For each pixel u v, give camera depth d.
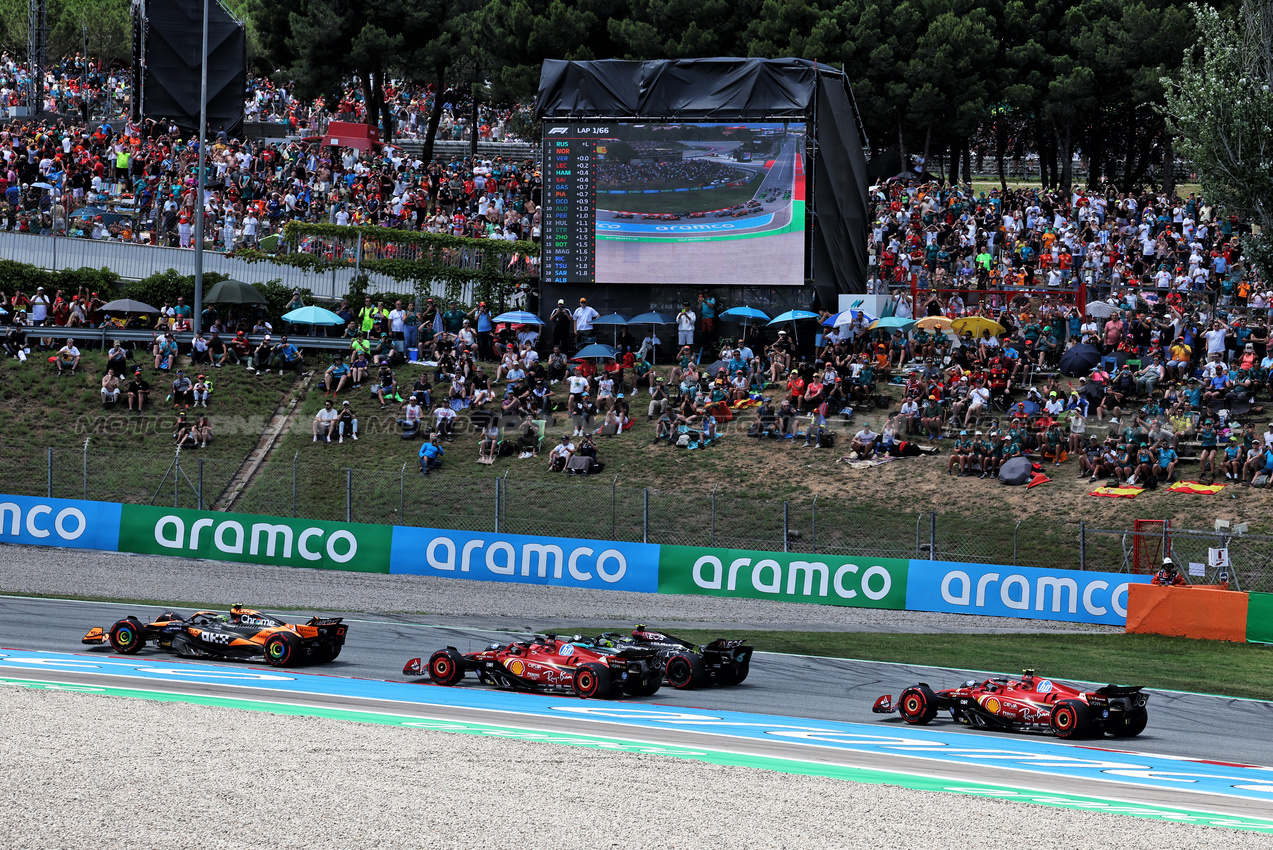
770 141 152.75
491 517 120.56
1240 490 113.75
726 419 139.75
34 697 46.22
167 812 30.17
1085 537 107.50
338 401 147.75
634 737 45.59
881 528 115.19
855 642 85.75
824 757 43.22
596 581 107.38
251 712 45.97
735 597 105.00
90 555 109.75
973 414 131.50
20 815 29.22
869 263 173.12
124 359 147.75
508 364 151.50
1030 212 174.25
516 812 31.78
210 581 101.19
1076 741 53.91
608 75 156.25
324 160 194.50
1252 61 144.62
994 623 96.94
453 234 178.50
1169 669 78.56
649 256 156.88
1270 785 42.81
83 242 169.50
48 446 133.38
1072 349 138.25
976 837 31.38
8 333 150.50
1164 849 30.97
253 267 171.25
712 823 31.64
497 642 78.50
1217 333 134.62
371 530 110.69
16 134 187.75
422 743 41.00
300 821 29.97
